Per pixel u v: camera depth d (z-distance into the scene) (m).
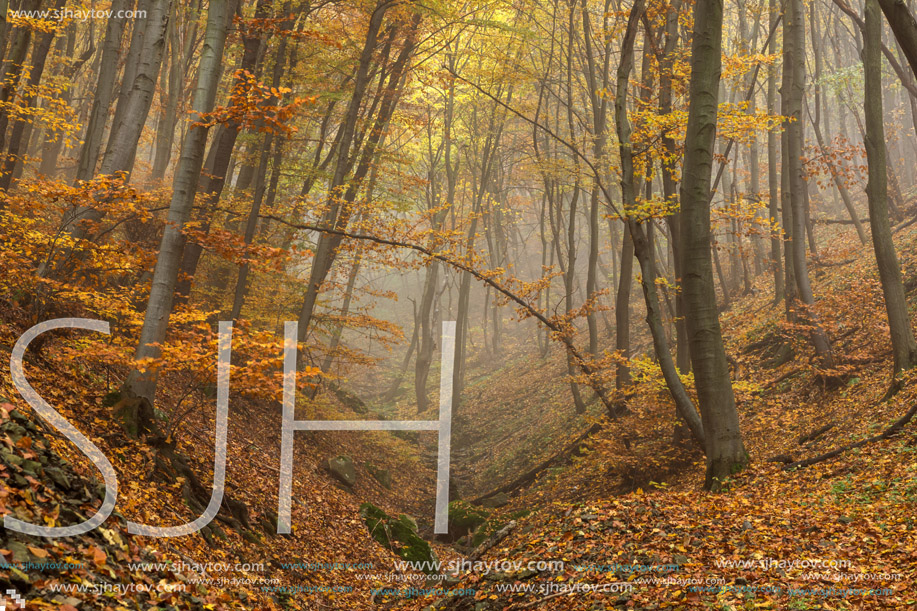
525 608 6.39
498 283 16.41
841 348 16.09
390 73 19.81
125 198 8.72
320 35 10.63
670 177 14.60
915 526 6.42
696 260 10.87
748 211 14.48
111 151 10.08
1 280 8.62
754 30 25.17
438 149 33.28
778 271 21.02
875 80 13.20
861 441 10.41
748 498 9.02
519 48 21.16
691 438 14.44
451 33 23.98
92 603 4.25
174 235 9.20
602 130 20.69
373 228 15.36
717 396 10.81
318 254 16.38
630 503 8.39
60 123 11.84
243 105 8.91
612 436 15.44
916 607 4.79
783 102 16.78
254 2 20.69
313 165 18.23
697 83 10.90
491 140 30.48
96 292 8.80
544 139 32.22
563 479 17.66
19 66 11.89
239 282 14.40
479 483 23.05
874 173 13.19
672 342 22.28
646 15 13.48
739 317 22.14
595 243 21.92
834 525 6.93
